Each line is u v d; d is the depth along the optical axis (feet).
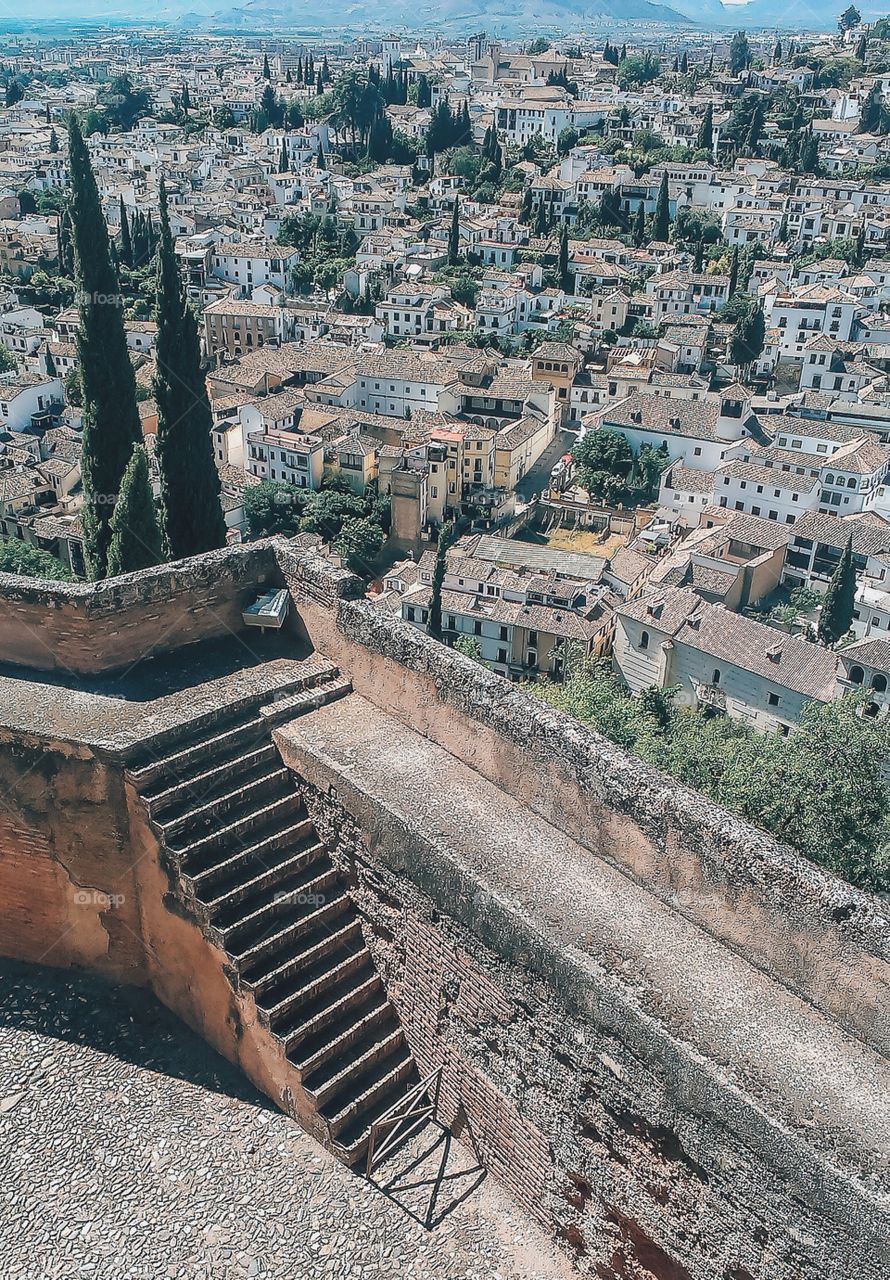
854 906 28.40
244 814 39.09
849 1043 28.17
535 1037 32.07
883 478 229.66
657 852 32.45
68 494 238.68
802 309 301.22
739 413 254.47
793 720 149.28
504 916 31.96
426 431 244.63
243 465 254.68
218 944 36.24
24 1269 32.19
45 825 39.45
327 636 44.73
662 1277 30.01
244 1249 32.73
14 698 41.01
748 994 29.45
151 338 294.66
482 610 179.93
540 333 310.65
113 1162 34.96
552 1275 32.17
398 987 37.37
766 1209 26.20
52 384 283.38
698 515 236.22
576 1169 31.65
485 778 38.11
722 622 160.45
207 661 44.57
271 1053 35.70
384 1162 35.32
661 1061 28.07
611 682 148.87
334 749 39.63
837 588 174.09
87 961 41.32
